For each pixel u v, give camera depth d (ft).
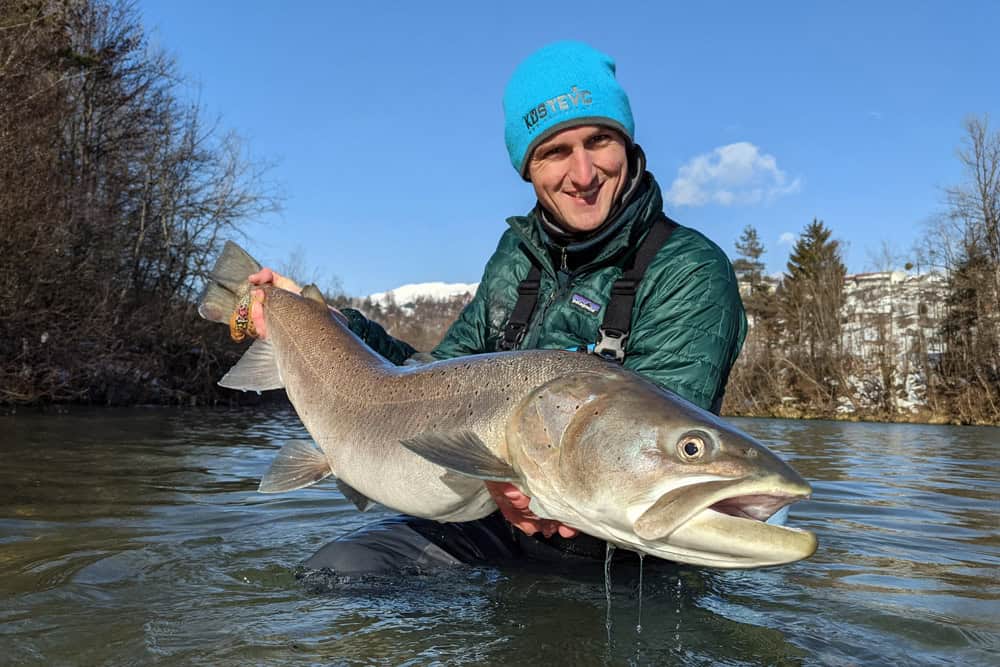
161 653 7.72
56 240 59.00
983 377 104.27
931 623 9.01
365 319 15.78
